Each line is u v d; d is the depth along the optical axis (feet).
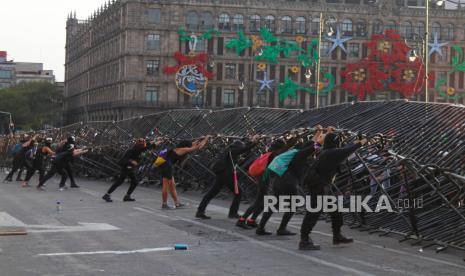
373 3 344.08
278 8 331.36
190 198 69.67
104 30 382.22
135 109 329.93
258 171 43.27
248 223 44.47
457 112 46.80
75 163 107.86
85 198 66.54
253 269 30.96
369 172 43.34
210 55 329.31
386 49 324.39
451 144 43.98
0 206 57.16
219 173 49.88
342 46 332.60
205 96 330.54
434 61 332.19
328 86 331.77
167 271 30.27
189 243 38.40
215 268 31.14
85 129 120.26
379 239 41.09
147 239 39.65
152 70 331.77
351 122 56.39
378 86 322.75
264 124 73.46
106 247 36.58
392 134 47.83
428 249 37.42
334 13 333.01
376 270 31.12
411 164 39.96
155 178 87.10
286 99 330.95
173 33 330.34
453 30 336.70
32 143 93.35
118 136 105.60
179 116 90.68
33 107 468.34
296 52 331.98
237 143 50.31
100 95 388.98
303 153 38.91
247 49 331.57
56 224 45.65
